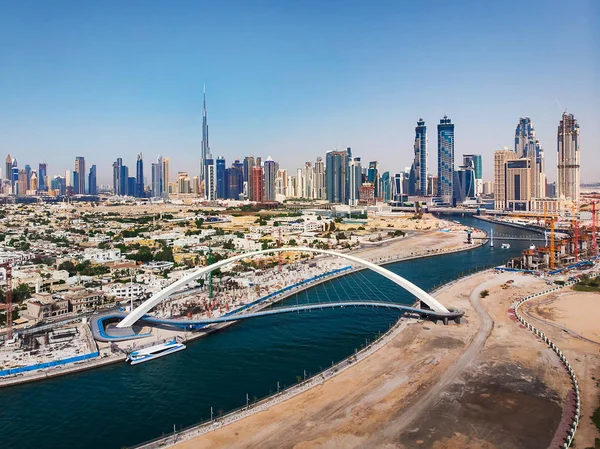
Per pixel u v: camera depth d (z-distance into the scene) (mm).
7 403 179625
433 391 181875
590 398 174750
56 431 161125
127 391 188875
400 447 145500
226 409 174500
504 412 165625
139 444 152625
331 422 160000
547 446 144750
